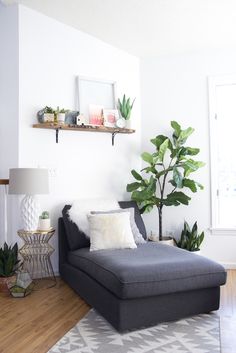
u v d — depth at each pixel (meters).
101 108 3.65
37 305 2.61
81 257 2.79
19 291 2.76
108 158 3.79
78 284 2.77
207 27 3.36
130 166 3.95
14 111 3.21
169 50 3.89
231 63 3.78
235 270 3.66
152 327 2.27
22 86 3.21
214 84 3.83
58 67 3.43
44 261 3.33
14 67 3.21
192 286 2.33
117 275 2.17
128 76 3.95
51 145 3.41
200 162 3.59
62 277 3.22
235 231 3.71
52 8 3.16
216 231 3.78
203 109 3.85
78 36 3.55
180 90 3.93
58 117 3.26
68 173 3.51
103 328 2.24
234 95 3.82
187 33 3.49
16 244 3.00
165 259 2.46
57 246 3.44
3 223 3.27
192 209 3.86
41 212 3.35
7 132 3.27
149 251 2.74
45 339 2.06
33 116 3.28
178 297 2.34
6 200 3.23
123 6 3.03
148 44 3.76
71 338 2.08
